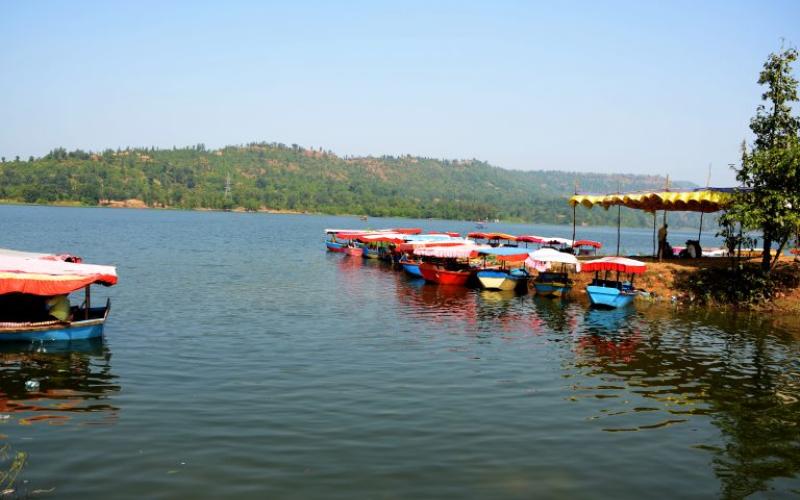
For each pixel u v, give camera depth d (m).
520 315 32.25
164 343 23.14
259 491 11.55
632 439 14.93
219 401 16.55
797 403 18.20
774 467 13.62
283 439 14.03
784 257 41.81
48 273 23.11
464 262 49.03
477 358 22.34
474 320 30.33
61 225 113.25
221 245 79.25
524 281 41.75
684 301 36.56
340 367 20.38
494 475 12.59
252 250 73.06
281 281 43.94
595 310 34.41
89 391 17.25
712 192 37.50
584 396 18.25
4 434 14.02
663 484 12.58
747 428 15.99
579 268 36.66
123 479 11.90
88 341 23.16
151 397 16.80
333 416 15.63
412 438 14.37
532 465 13.16
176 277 43.66
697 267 38.50
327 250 76.81
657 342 26.17
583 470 13.04
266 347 22.91
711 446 14.70
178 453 13.12
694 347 25.36
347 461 12.97
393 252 60.81
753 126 36.62
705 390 19.30
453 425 15.32
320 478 12.16
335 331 26.33
